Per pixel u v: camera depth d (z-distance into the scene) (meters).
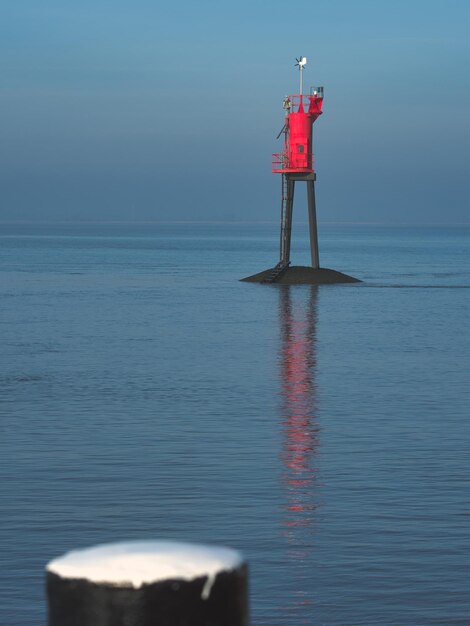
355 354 46.59
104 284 100.88
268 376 38.56
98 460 22.00
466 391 34.50
